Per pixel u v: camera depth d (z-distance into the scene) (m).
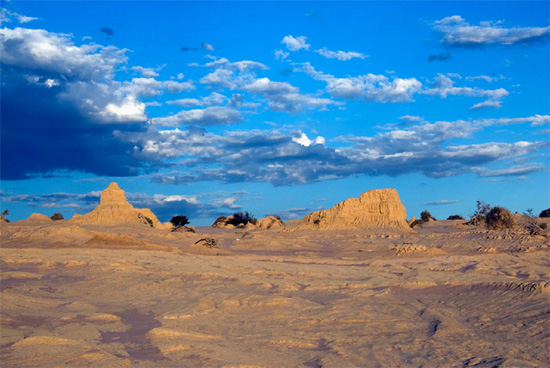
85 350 12.02
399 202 69.38
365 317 15.50
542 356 11.24
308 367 11.02
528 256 32.44
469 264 28.44
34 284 22.66
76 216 72.19
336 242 53.53
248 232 72.25
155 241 50.97
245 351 12.28
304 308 16.91
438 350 11.98
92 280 23.50
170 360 11.42
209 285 21.86
